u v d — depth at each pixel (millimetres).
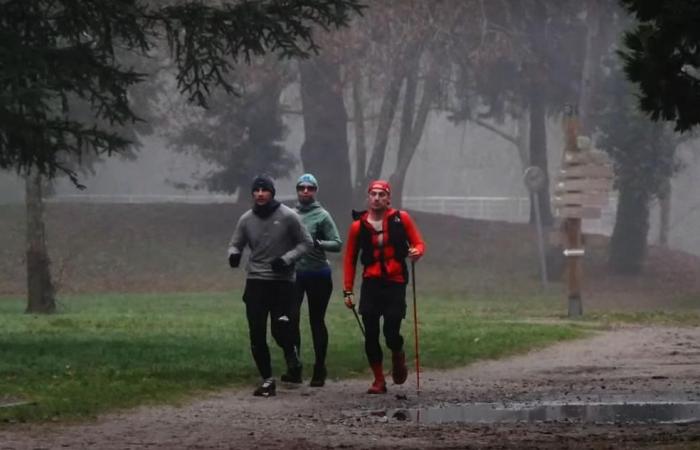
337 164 119438
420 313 73125
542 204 129500
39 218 73500
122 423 25109
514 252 119625
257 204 32156
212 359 38312
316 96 119062
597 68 112438
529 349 45312
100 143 41312
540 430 23828
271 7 40875
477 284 108625
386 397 30781
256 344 31172
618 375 36344
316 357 33500
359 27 103750
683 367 38688
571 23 117375
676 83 29734
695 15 28906
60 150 40719
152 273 110625
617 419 25953
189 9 40844
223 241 118750
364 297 31766
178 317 63312
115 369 35219
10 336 47969
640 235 117312
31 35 40750
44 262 73438
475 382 34531
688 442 20953
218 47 41344
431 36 105562
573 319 65688
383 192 31891
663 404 28859
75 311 74250
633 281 114625
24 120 39438
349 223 119062
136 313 69938
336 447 21344
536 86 119750
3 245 115000
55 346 42625
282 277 32031
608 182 68312
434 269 113875
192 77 42281
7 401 27969
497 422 25500
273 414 27094
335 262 115000
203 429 24250
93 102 42531
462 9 105875
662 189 117250
